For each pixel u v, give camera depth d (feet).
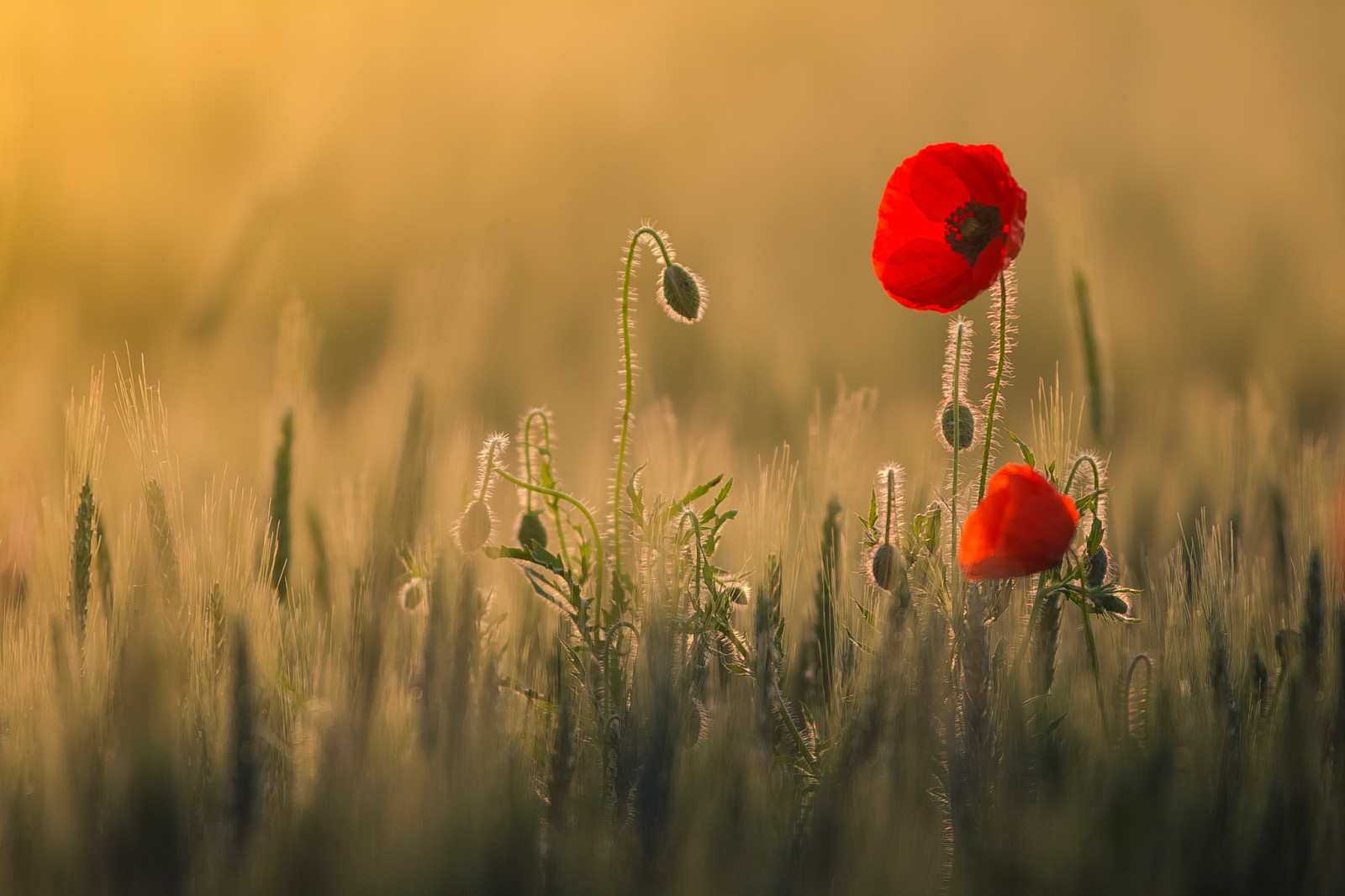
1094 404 13.29
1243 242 31.78
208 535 11.11
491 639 10.98
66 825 10.81
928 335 25.36
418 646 10.98
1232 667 11.12
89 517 11.08
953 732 10.80
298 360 11.83
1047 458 11.27
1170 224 33.91
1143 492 12.41
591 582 11.08
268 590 11.07
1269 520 11.76
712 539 11.00
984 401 11.21
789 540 11.26
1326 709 11.03
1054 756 10.99
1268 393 17.01
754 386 21.81
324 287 29.12
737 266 27.91
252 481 12.15
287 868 10.74
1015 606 11.13
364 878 10.74
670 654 10.80
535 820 10.81
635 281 31.89
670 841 10.76
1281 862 10.86
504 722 10.91
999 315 11.14
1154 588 11.32
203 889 10.73
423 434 11.48
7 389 13.79
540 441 11.20
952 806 10.78
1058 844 10.80
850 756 10.84
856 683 10.96
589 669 10.91
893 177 11.01
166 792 10.81
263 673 10.93
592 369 21.90
